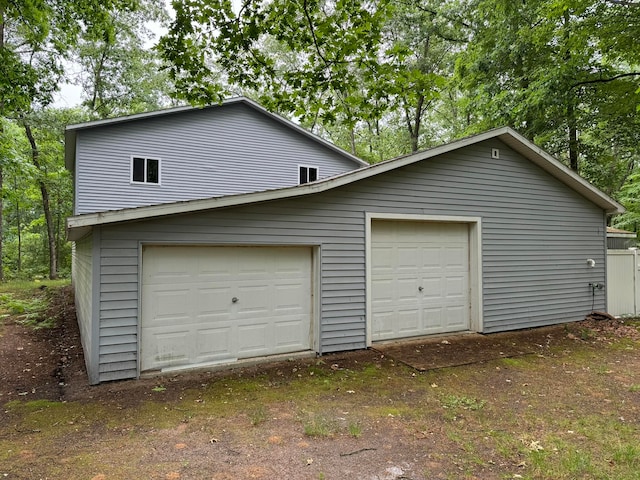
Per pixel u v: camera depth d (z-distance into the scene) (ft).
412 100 19.03
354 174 20.84
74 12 26.55
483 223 25.90
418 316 24.50
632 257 33.14
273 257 20.22
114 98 63.72
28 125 53.72
